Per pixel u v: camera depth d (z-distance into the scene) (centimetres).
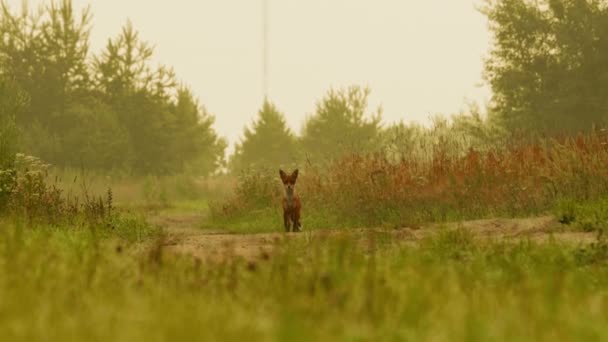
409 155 6800
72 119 15962
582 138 5812
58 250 2903
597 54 11981
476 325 1507
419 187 5716
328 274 2058
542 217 4691
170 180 13638
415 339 1480
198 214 8669
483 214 5350
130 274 2252
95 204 5169
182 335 1448
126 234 4516
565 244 3253
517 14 12594
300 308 1694
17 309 1642
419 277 2128
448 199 5578
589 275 2520
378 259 2809
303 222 5991
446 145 6794
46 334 1439
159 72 17075
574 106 12012
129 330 1480
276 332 1448
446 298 1869
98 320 1555
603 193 4988
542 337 1502
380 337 1482
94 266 2261
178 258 2617
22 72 15675
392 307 1734
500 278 2406
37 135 15038
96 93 16825
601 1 12481
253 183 7562
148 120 16938
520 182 5441
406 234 4209
